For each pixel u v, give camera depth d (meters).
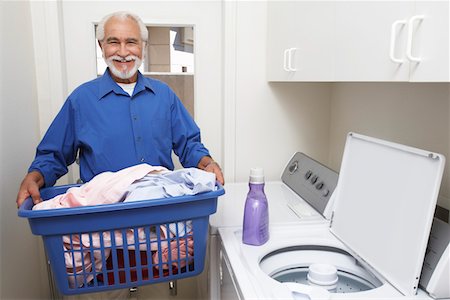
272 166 2.17
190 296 2.21
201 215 1.15
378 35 0.97
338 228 1.35
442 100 1.23
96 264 1.13
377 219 1.14
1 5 1.48
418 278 0.94
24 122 1.71
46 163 1.41
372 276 1.19
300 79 1.53
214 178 1.17
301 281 1.32
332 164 2.16
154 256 1.16
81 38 2.02
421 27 0.81
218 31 2.13
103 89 1.51
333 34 1.22
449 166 1.20
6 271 1.49
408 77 0.86
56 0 1.87
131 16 1.50
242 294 0.98
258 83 2.08
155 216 1.09
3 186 1.47
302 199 1.75
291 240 1.32
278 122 2.13
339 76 1.19
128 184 1.12
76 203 1.09
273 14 1.91
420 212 0.96
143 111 1.54
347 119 1.95
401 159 1.07
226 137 2.10
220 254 1.37
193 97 2.18
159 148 1.59
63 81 1.95
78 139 1.49
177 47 2.13
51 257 1.07
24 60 1.73
